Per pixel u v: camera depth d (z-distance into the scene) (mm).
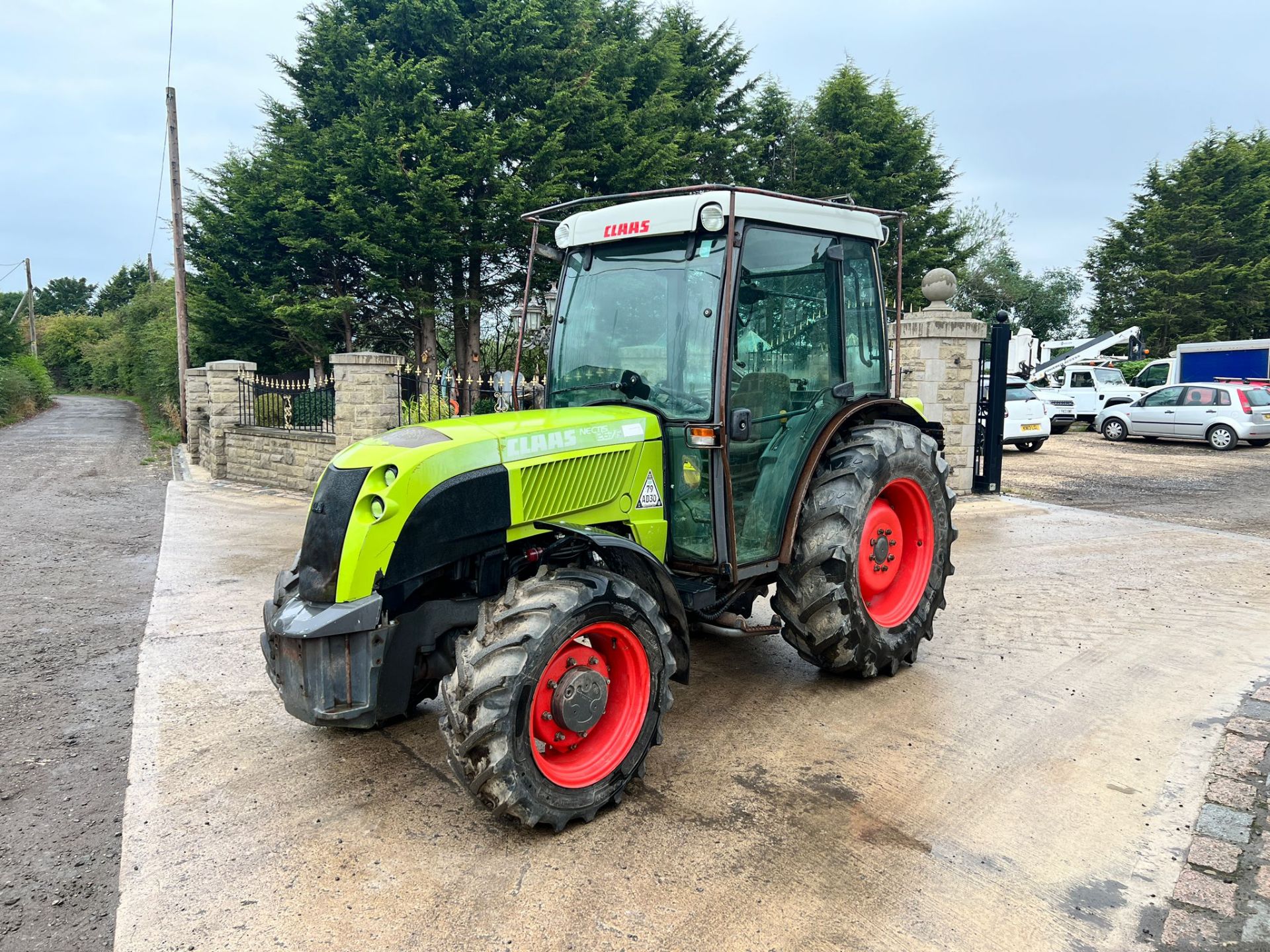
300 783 3455
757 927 2525
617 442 3555
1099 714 4078
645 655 3250
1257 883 2734
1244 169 32250
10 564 7496
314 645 2922
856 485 4082
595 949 2430
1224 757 3613
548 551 3400
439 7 16234
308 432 11289
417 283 17203
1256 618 5594
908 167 24781
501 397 9266
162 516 9961
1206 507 10141
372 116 16031
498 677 2791
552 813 2951
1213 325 31234
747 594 4309
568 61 17328
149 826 3133
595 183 17344
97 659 5043
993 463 10688
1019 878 2775
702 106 20750
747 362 3797
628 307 3904
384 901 2666
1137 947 2443
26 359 34250
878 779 3449
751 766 3564
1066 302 42250
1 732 4027
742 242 3645
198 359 20281
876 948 2432
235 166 18891
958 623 5523
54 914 2641
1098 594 6199
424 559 3064
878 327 4824
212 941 2482
